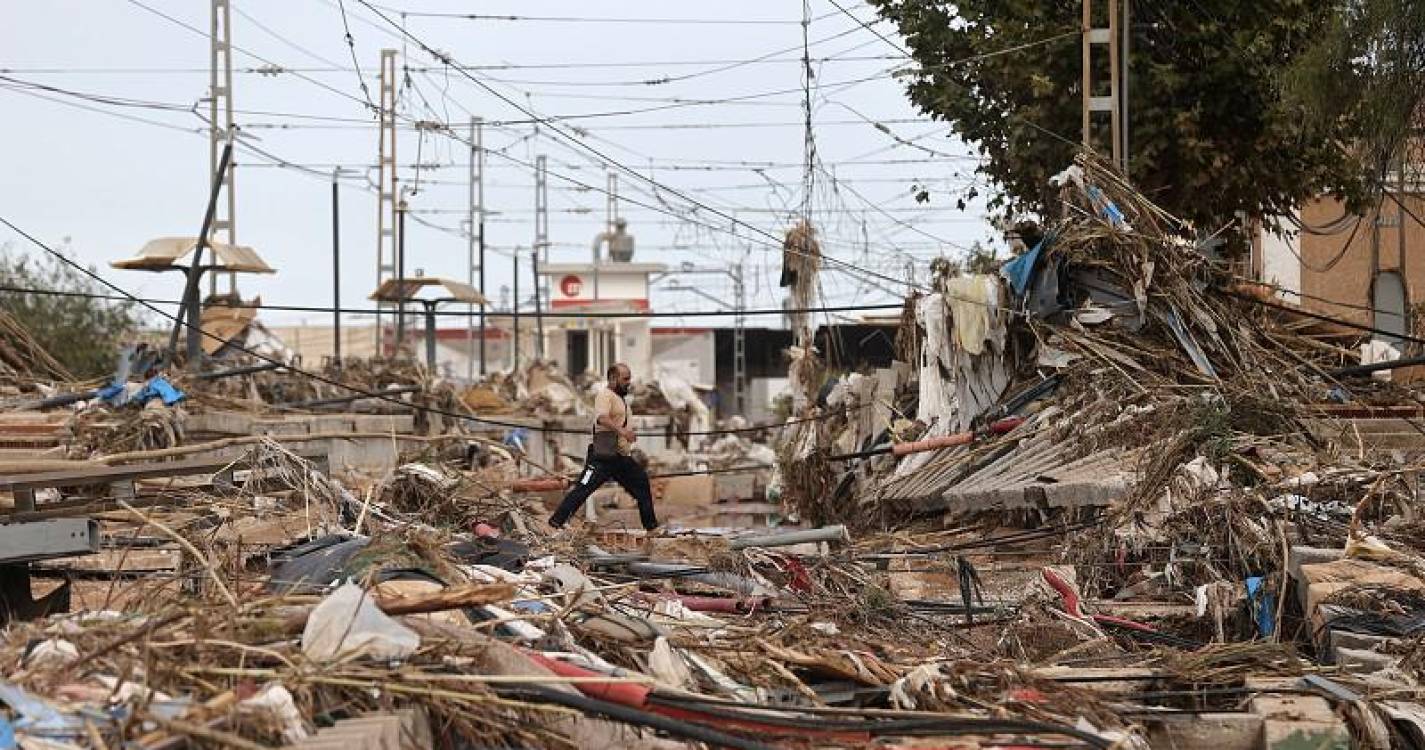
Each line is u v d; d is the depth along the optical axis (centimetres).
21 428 2666
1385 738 1186
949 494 2530
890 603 1777
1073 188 2825
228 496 1923
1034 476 2409
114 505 1838
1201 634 1780
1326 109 2683
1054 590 1781
